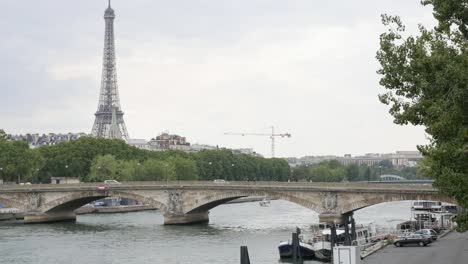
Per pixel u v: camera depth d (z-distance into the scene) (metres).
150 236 144.88
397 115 54.06
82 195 182.25
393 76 53.12
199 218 180.62
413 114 52.91
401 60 52.50
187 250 120.62
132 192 180.00
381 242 113.12
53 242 134.25
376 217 197.38
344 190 153.88
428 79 50.09
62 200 183.25
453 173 55.62
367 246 112.38
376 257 93.00
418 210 167.75
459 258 90.19
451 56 49.12
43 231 157.38
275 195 164.12
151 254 115.94
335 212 155.12
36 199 184.50
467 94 47.16
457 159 51.12
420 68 50.44
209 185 172.38
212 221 186.00
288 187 161.75
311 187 158.25
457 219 60.12
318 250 107.12
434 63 49.00
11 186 187.12
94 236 145.50
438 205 174.38
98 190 181.12
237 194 168.88
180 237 142.50
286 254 107.75
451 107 48.31
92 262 107.69
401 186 146.50
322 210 157.00
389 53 52.84
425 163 104.38
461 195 56.06
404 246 108.75
